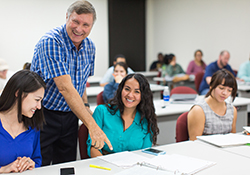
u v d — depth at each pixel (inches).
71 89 59.7
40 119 56.1
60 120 70.5
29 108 50.5
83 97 79.5
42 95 51.6
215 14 253.6
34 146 57.3
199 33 271.9
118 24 304.5
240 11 231.0
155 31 328.5
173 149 62.7
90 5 61.9
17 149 52.8
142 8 319.6
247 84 179.9
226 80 74.4
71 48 66.6
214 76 77.1
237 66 238.2
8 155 51.9
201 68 247.0
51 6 262.8
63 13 269.0
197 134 77.4
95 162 54.1
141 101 66.7
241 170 50.3
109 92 118.0
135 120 67.6
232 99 80.5
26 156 54.2
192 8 276.8
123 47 310.5
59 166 52.0
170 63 225.8
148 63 335.6
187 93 132.0
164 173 48.1
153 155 59.1
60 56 62.6
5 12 245.1
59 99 68.1
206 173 48.8
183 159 54.8
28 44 256.5
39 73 64.8
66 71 61.1
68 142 74.1
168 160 54.3
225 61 179.9
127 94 64.9
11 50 250.2
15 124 53.3
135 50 319.9
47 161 71.4
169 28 308.0
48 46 61.5
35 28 258.2
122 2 305.0
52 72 60.4
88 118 58.1
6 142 51.8
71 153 75.5
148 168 50.6
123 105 67.3
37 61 64.2
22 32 253.1
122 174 47.8
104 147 67.2
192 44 281.3
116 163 53.0
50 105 68.4
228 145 65.2
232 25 239.0
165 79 225.0
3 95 50.5
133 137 67.3
